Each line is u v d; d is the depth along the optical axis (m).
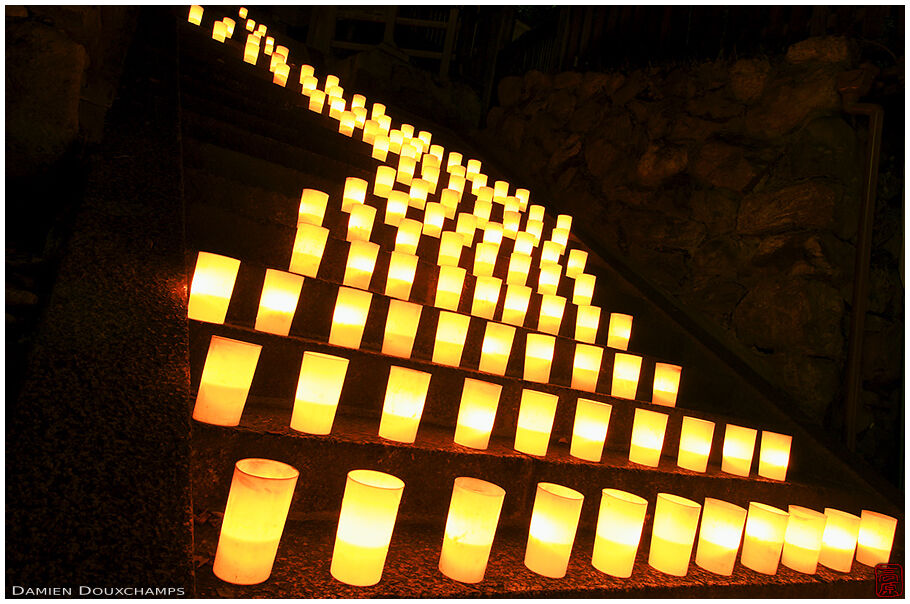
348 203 3.18
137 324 1.35
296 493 1.52
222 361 1.46
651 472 2.12
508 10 7.69
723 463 2.45
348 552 1.24
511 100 6.59
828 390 3.50
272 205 2.86
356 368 2.00
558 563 1.50
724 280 4.07
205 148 2.99
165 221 1.81
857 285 3.58
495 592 1.35
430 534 1.65
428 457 1.71
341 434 1.66
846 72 3.89
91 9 2.67
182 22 5.59
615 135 5.17
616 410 2.49
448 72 7.63
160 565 0.89
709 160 4.42
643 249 4.59
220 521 1.36
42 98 2.34
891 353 3.80
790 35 4.41
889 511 2.66
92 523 0.90
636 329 3.40
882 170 4.02
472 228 3.45
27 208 2.36
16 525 0.84
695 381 3.18
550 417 1.95
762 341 3.75
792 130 4.08
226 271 1.83
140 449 1.06
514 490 1.85
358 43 8.19
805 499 2.53
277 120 4.19
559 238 3.92
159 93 2.86
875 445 3.71
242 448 1.45
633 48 5.54
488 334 2.34
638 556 1.86
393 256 2.46
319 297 2.26
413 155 4.47
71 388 1.11
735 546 1.82
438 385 2.13
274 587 1.16
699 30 5.02
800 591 1.93
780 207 3.90
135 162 2.06
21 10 2.34
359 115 5.27
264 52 6.45
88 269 1.45
